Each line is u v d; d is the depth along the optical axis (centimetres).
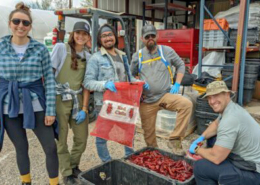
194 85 490
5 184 274
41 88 217
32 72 206
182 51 638
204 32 586
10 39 203
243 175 192
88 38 246
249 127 193
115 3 749
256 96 618
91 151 353
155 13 903
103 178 231
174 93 285
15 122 215
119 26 543
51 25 981
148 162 243
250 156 195
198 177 211
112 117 245
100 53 251
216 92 196
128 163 230
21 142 222
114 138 247
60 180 279
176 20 856
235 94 468
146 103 291
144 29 278
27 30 198
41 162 322
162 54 286
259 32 632
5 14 870
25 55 202
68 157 261
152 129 302
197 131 424
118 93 242
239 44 462
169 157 259
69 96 242
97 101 266
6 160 328
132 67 300
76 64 240
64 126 247
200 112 406
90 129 443
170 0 888
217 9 880
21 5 200
